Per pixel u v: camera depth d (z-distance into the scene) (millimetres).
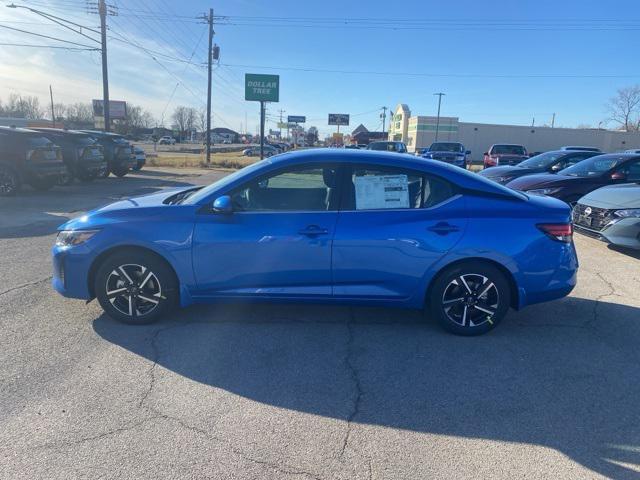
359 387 3338
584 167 9805
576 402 3205
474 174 4277
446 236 3963
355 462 2572
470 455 2652
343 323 4414
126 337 4008
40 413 2918
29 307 4594
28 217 9367
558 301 5164
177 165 27641
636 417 3041
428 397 3232
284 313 4602
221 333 4141
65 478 2389
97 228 4074
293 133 62031
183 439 2719
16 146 12016
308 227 3965
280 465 2531
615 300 5215
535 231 4020
